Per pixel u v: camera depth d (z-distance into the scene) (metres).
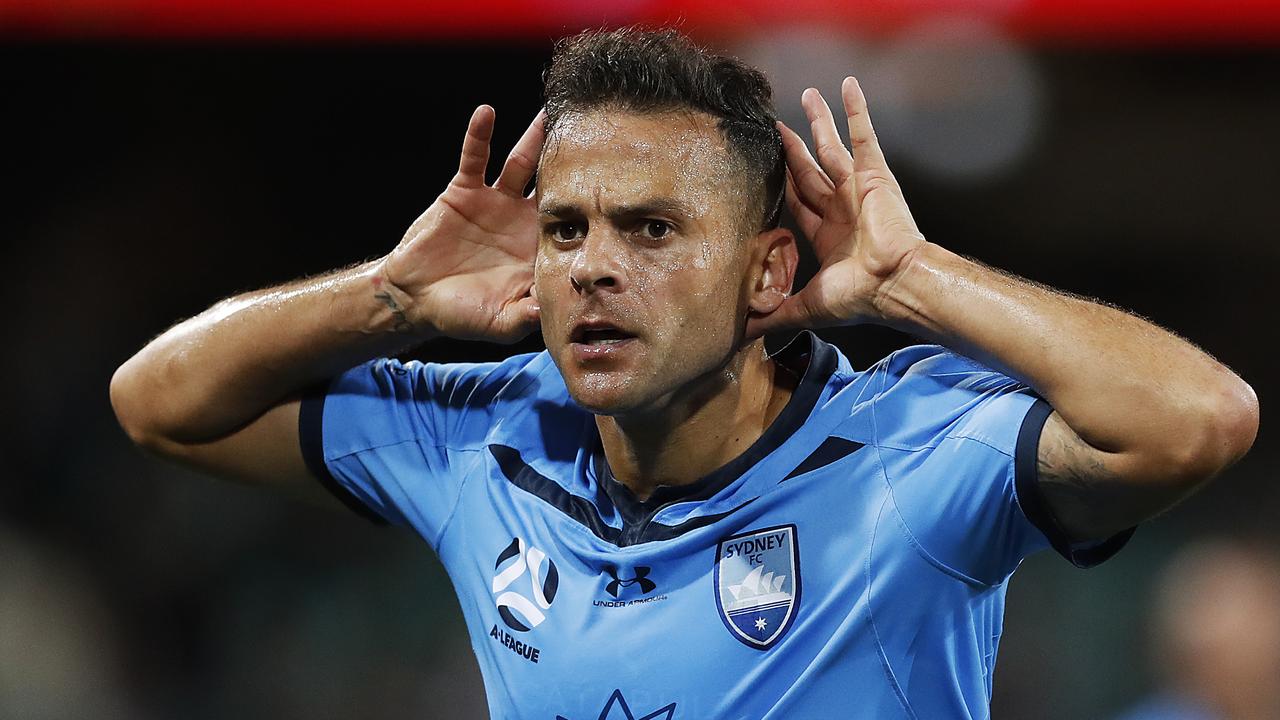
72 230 31.14
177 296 31.34
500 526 10.21
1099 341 8.56
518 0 29.30
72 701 27.56
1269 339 32.91
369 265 10.41
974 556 9.06
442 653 27.97
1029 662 27.30
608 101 9.27
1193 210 32.72
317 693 27.81
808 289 9.72
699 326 9.21
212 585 28.69
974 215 32.38
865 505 9.28
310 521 28.91
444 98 30.45
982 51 29.33
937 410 9.41
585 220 9.20
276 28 29.77
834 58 28.23
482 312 10.18
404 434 10.74
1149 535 28.45
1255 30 30.17
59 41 29.73
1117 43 29.92
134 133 30.81
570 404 10.47
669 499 9.70
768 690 9.18
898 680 9.16
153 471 29.88
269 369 10.52
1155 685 26.83
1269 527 29.41
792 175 10.00
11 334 30.84
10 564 28.94
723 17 27.34
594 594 9.63
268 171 31.16
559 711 9.60
